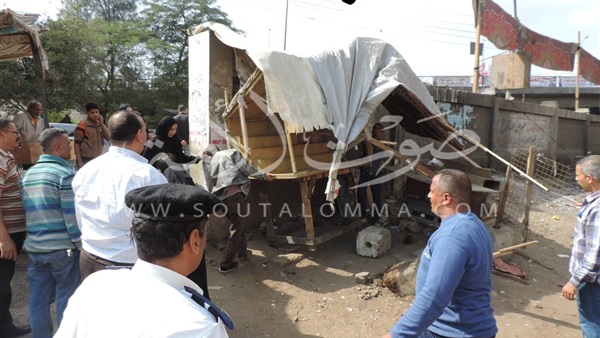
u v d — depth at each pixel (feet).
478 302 6.83
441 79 91.30
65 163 10.00
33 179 9.50
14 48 21.59
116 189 7.62
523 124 40.47
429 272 6.54
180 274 4.15
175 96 81.20
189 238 4.25
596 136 56.65
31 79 55.31
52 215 9.45
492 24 39.32
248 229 20.35
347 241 19.80
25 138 20.36
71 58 58.39
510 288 15.96
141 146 8.40
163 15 84.38
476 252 6.62
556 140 46.03
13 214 10.62
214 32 18.90
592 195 9.35
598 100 77.71
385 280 15.23
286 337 11.91
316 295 14.42
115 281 3.94
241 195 15.26
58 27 59.77
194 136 20.63
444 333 6.88
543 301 15.17
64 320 3.89
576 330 13.17
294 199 22.43
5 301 10.68
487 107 35.76
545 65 49.49
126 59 80.84
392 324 12.73
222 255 17.33
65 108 60.13
